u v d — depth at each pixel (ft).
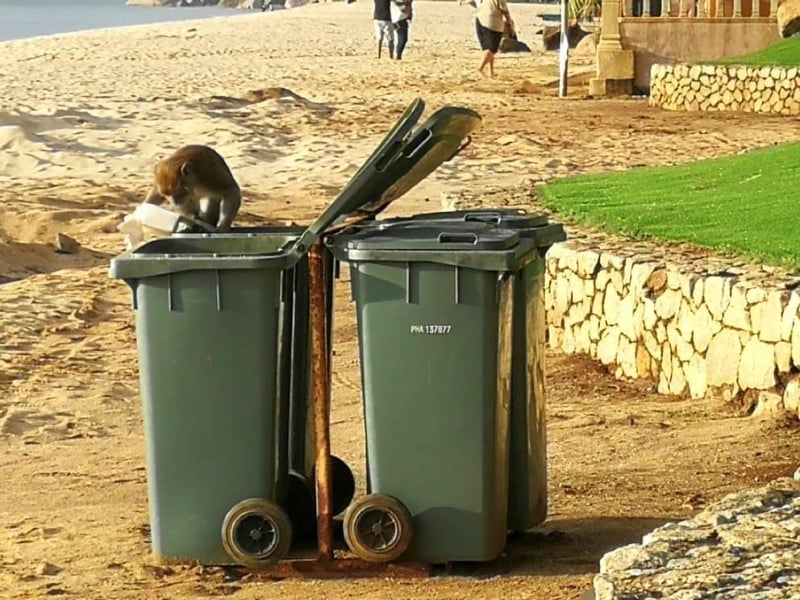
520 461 32.89
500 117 128.26
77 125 114.62
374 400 30.78
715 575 23.16
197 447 31.17
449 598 29.94
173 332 30.73
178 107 125.39
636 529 33.96
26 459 41.60
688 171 79.36
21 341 55.67
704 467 38.47
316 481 31.32
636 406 44.80
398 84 158.30
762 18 148.46
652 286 47.06
